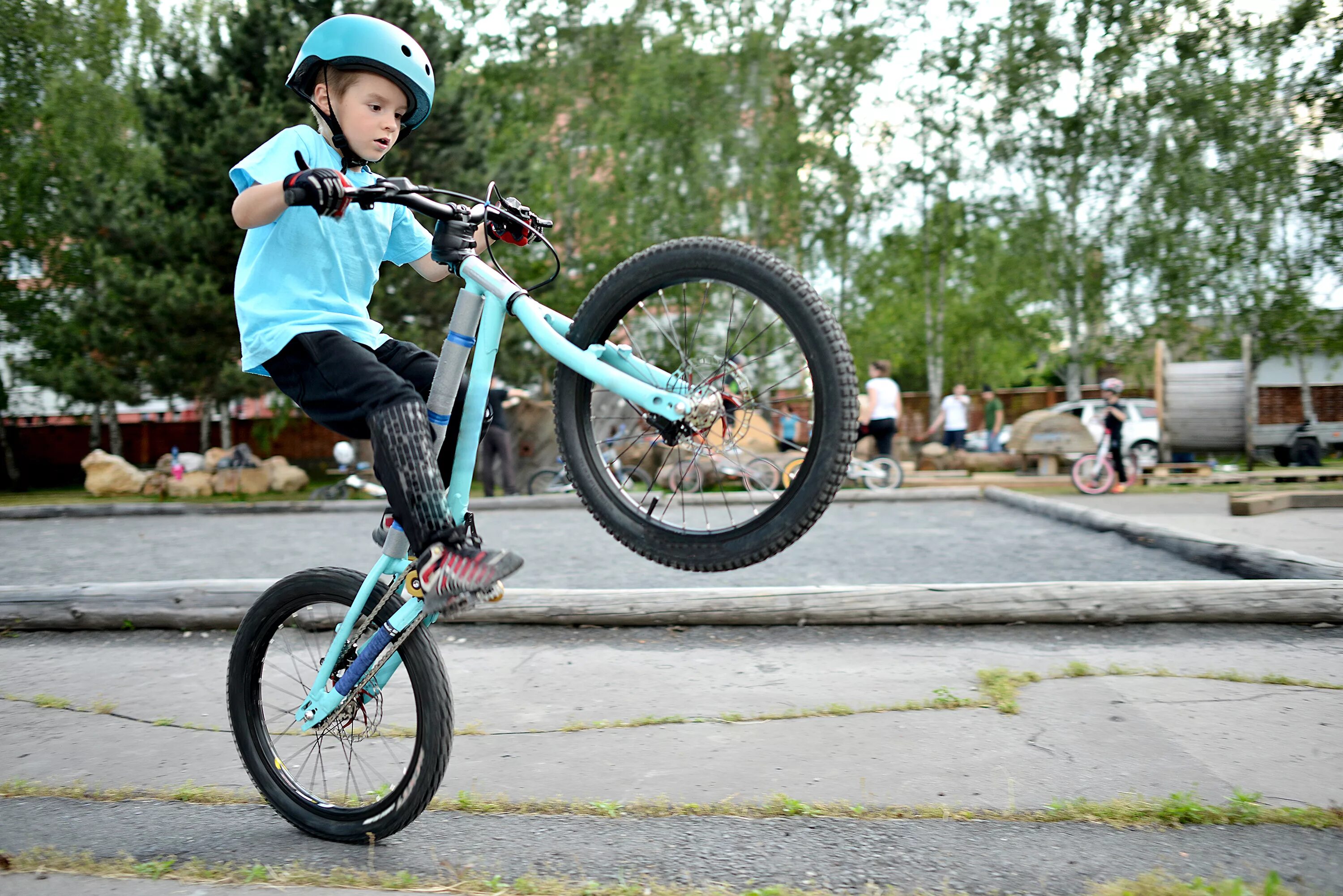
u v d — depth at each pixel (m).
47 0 21.11
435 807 2.64
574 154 23.41
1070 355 22.91
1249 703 3.25
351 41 2.23
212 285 13.66
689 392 2.15
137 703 3.70
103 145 21.80
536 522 9.33
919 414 24.53
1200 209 21.19
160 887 2.12
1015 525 8.16
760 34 21.97
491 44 24.19
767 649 4.17
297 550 7.67
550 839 2.40
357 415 2.19
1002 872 2.14
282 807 2.55
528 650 4.27
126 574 6.57
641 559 6.61
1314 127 20.81
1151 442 16.06
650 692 3.61
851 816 2.47
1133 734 2.99
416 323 14.60
